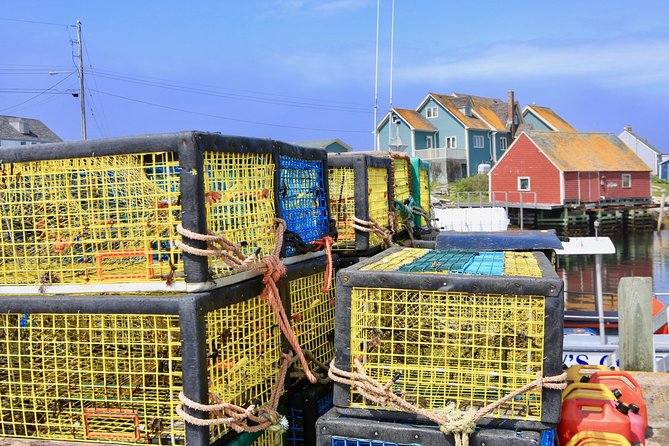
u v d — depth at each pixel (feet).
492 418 8.86
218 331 9.24
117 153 8.70
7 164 9.40
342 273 9.37
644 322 18.85
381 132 205.57
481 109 218.79
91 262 9.83
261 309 10.19
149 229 9.12
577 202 158.20
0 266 9.70
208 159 8.88
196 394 8.34
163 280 8.63
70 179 9.62
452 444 8.68
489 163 209.26
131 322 10.02
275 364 10.58
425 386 9.33
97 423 9.47
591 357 24.89
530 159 161.68
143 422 9.50
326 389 12.08
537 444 8.45
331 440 9.16
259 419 9.60
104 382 9.05
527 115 229.45
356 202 15.06
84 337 9.71
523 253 11.87
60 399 9.35
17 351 9.98
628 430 9.98
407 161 22.65
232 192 9.39
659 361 21.66
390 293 9.41
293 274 10.99
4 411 9.92
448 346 9.17
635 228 172.04
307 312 11.98
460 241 15.80
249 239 9.84
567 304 60.29
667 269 108.99
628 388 11.85
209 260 8.80
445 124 205.36
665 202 188.75
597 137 175.94
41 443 9.10
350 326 9.39
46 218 9.37
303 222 11.99
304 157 11.96
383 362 9.45
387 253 11.84
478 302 8.93
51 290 9.11
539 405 8.77
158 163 8.76
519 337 8.86
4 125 202.18
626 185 168.66
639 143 258.78
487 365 8.95
